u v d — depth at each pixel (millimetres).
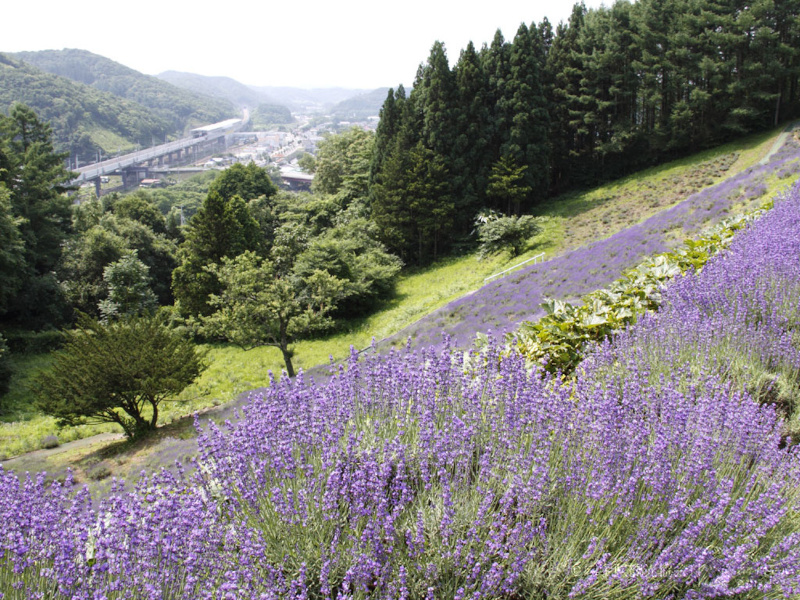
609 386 4457
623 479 3326
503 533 2881
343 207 50719
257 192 56281
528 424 3795
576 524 3158
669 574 2900
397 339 21609
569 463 3512
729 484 3189
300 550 2957
